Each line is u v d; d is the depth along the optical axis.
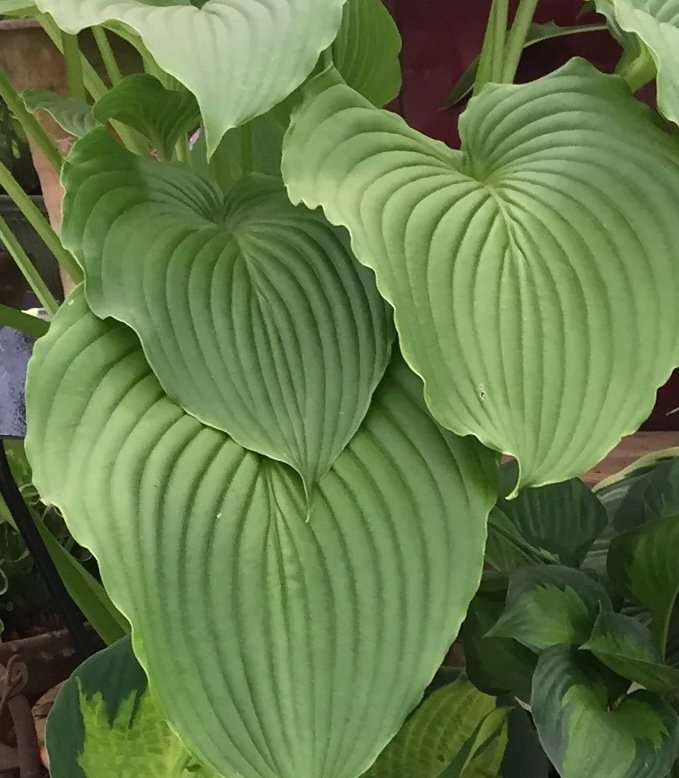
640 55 0.83
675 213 0.72
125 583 0.66
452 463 0.71
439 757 0.87
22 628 1.22
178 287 0.71
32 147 1.07
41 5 0.67
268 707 0.67
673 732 0.74
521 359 0.67
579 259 0.70
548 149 0.75
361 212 0.68
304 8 0.67
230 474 0.70
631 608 0.93
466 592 0.70
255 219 0.79
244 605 0.68
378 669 0.68
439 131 1.46
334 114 0.72
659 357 0.69
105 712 0.84
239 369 0.70
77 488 0.67
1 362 0.97
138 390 0.71
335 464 0.71
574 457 0.66
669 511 0.96
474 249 0.69
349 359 0.72
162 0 0.79
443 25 1.40
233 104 0.64
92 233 0.71
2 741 1.03
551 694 0.74
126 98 0.79
